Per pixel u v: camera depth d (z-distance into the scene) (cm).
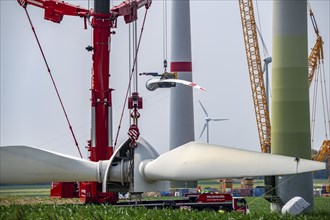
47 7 6612
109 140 6272
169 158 4762
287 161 4378
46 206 5488
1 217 4762
